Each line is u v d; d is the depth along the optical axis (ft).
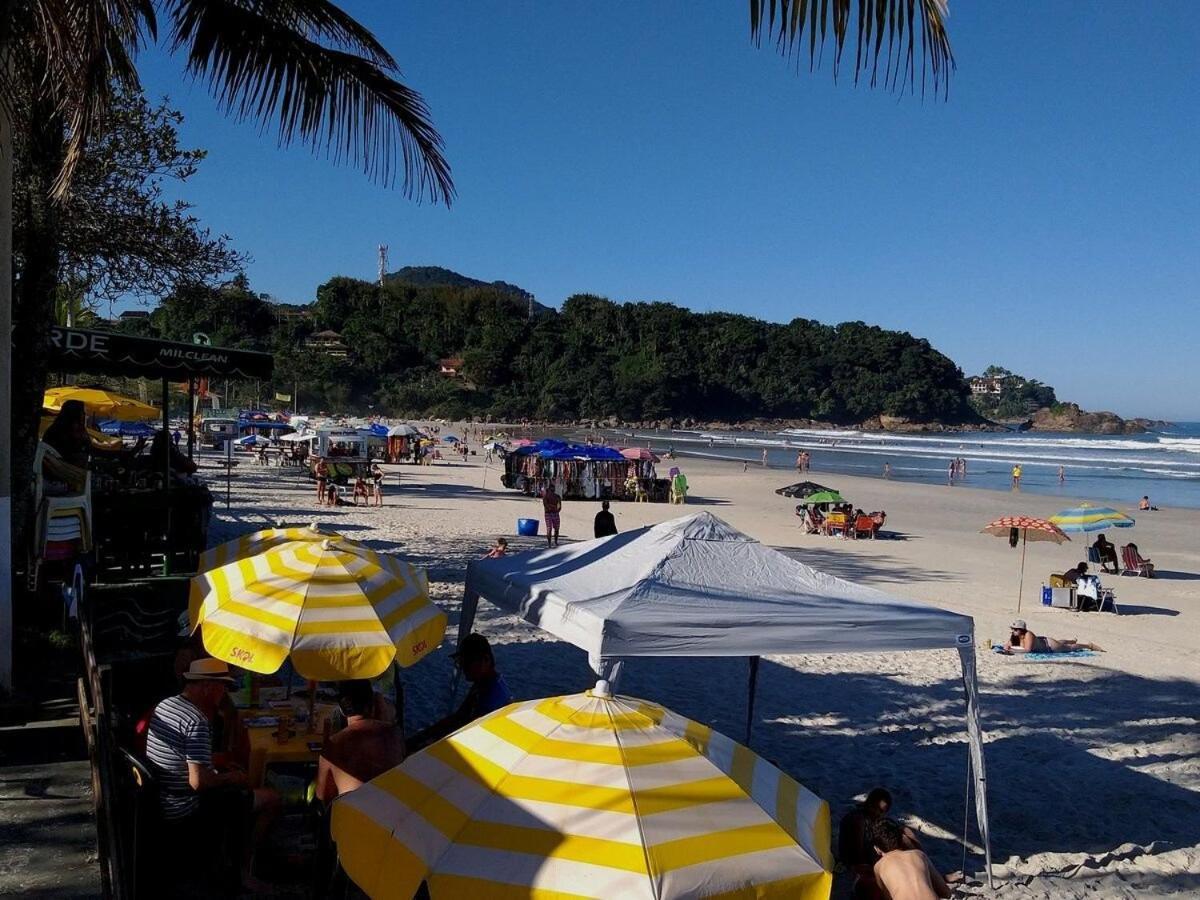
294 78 25.11
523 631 44.01
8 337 25.18
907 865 18.88
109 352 34.50
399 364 572.92
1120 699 38.88
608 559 25.46
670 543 25.09
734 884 9.95
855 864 21.13
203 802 17.42
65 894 15.33
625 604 21.58
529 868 9.84
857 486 168.76
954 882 22.66
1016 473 168.86
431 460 190.39
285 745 20.26
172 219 46.47
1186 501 157.07
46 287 32.58
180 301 50.24
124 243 44.42
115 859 13.98
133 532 38.88
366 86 26.43
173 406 194.90
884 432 637.30
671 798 10.68
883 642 22.25
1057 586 62.59
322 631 18.98
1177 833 26.18
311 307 609.83
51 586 34.40
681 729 12.27
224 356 37.50
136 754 18.49
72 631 29.48
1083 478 209.56
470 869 9.88
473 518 94.38
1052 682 41.14
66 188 21.13
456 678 30.89
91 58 19.66
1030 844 25.11
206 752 17.37
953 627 22.74
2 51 19.22
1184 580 74.90
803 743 31.63
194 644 21.21
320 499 101.65
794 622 21.65
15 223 40.63
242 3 24.35
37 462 32.89
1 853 16.52
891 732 33.24
